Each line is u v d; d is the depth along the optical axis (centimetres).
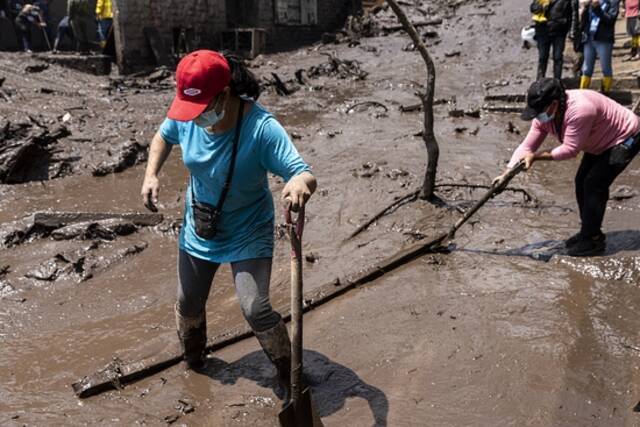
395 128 916
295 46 1703
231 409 321
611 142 449
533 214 584
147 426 310
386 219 589
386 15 1706
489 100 1030
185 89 264
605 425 296
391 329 393
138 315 433
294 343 265
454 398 322
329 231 573
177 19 1414
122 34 1302
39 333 411
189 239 315
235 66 279
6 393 343
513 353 357
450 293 437
